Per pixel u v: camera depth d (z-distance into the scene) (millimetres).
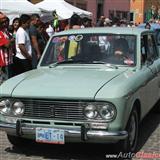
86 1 34188
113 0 37719
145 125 8359
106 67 7004
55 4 20375
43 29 12367
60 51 7488
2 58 10641
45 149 6840
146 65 7434
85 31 7570
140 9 33156
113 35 7391
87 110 5867
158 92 8352
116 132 5844
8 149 6844
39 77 6629
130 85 6184
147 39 8016
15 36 11117
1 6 15312
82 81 6246
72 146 6961
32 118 6113
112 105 5812
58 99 5938
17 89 6211
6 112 6254
